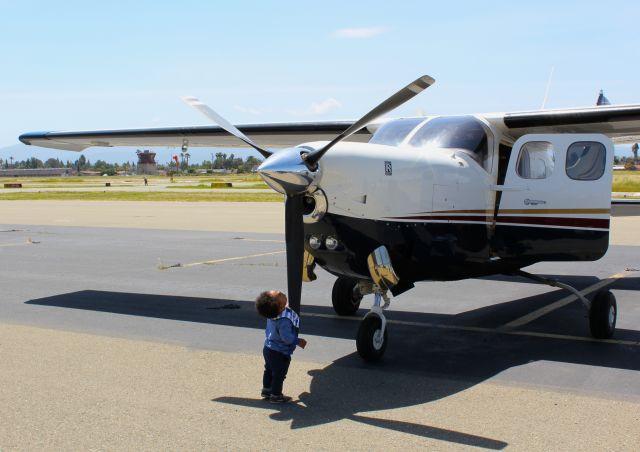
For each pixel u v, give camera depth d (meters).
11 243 15.63
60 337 6.48
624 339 6.57
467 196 6.17
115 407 4.47
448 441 3.89
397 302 8.55
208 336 6.57
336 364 5.61
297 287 5.22
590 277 10.48
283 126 9.66
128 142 11.20
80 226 20.44
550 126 7.09
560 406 4.51
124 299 8.61
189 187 64.44
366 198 5.32
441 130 6.47
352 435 4.00
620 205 9.39
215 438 3.95
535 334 6.78
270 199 38.06
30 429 4.07
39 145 11.56
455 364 5.63
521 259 6.91
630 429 4.07
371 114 4.98
